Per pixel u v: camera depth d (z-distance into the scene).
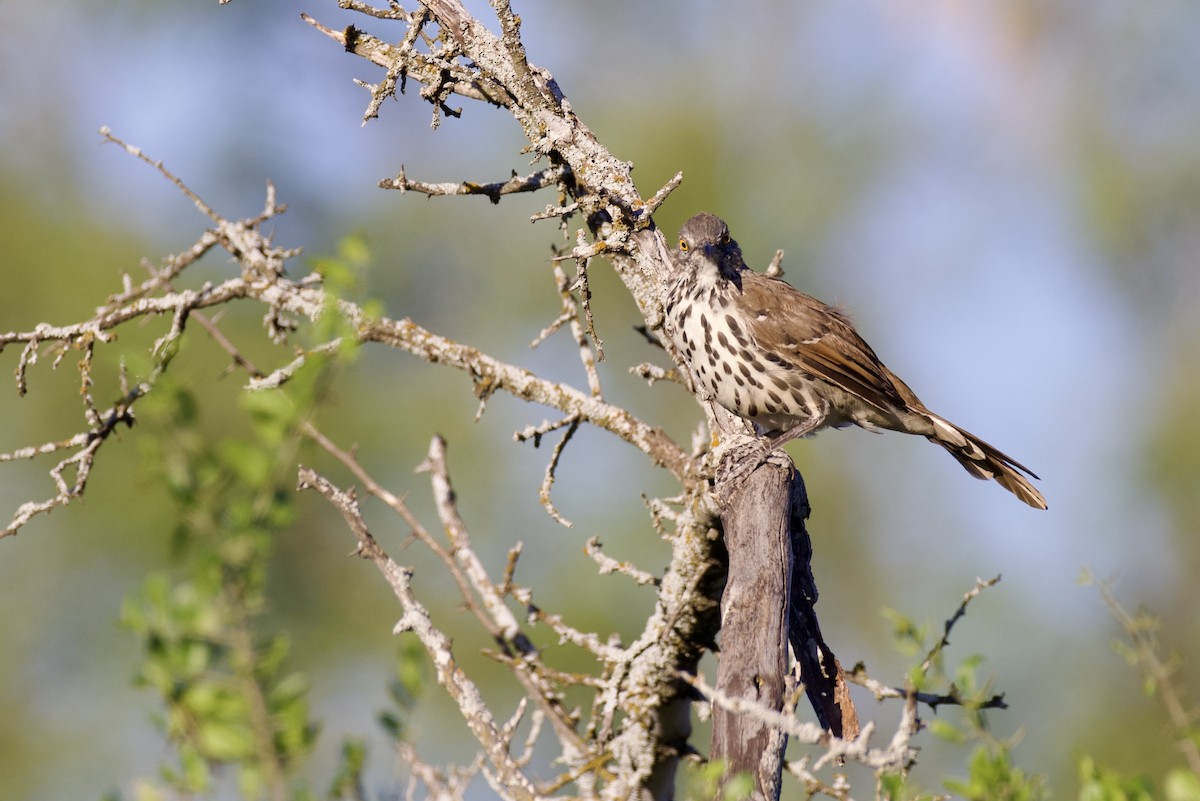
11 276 17.89
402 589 7.44
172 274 8.46
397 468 16.89
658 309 9.55
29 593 16.27
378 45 8.89
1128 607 16.20
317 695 15.73
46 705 16.05
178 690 5.47
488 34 8.90
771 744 5.57
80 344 8.27
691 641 8.23
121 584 16.41
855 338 10.76
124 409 8.16
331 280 7.22
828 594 17.14
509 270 18.55
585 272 8.32
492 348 18.30
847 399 10.81
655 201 8.97
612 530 16.14
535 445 8.48
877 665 16.64
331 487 7.47
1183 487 17.88
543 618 7.96
